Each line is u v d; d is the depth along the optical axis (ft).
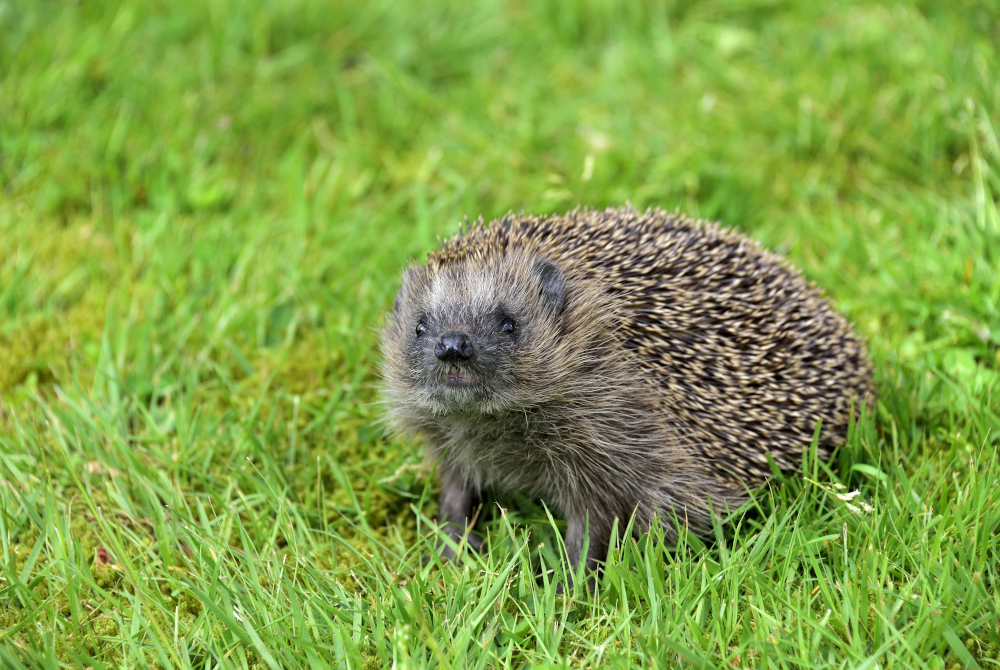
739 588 13.97
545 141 26.78
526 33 30.91
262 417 18.86
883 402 18.11
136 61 28.04
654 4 30.91
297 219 23.95
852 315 21.06
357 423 18.97
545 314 16.06
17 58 26.91
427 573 14.58
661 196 24.62
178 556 15.48
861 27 27.66
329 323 21.15
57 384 20.16
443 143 26.76
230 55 28.58
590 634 13.62
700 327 16.60
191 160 25.72
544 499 17.38
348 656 12.79
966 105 23.61
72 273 22.56
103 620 14.21
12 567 14.39
